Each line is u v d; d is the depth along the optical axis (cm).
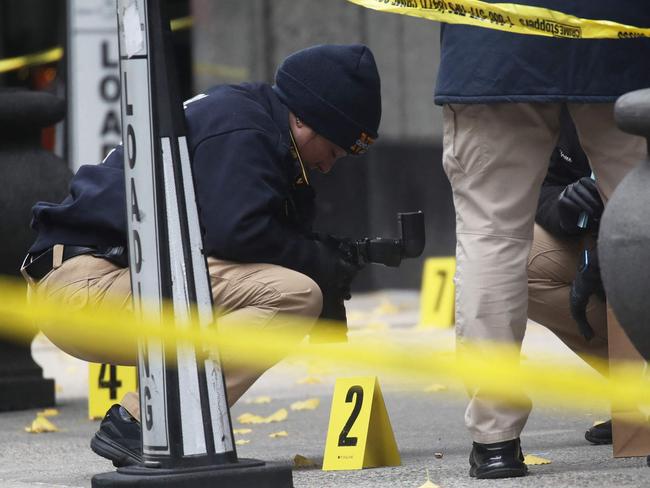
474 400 1551
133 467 1405
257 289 1633
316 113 1672
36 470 1827
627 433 1684
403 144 4841
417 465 1706
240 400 2553
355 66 1677
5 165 2481
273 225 1627
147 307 1385
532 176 1543
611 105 1543
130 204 1400
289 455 1872
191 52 4697
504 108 1529
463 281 1538
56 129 3978
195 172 1612
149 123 1390
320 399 2541
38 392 2552
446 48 1549
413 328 3812
